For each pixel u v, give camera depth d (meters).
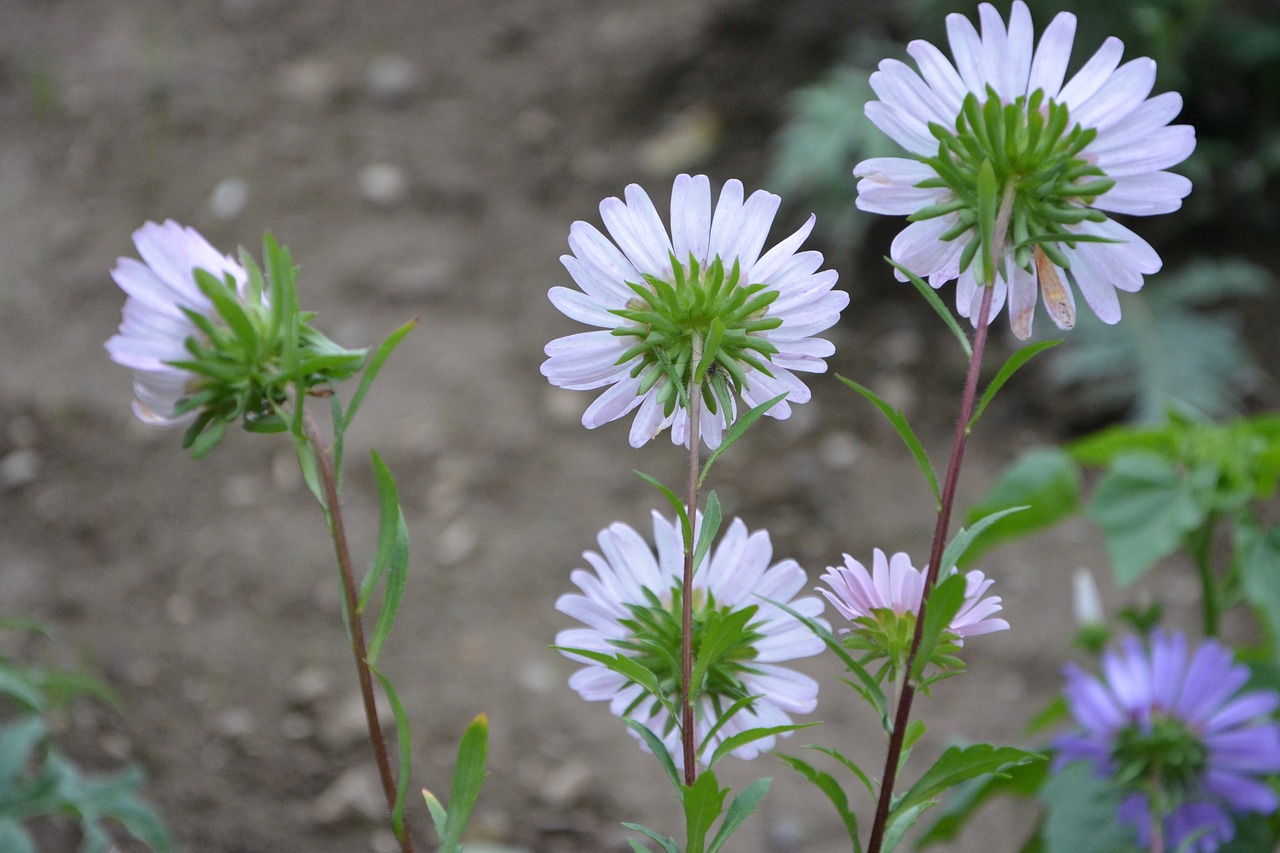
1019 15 0.93
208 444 0.92
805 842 2.07
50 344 3.25
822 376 3.12
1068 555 2.69
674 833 2.10
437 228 3.53
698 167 3.62
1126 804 1.18
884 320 3.25
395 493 0.93
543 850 2.09
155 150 3.82
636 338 0.95
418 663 2.46
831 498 2.82
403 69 4.06
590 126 3.80
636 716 1.01
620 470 2.90
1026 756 0.93
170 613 2.56
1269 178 3.45
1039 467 1.49
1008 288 0.94
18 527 2.78
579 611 0.99
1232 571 1.45
